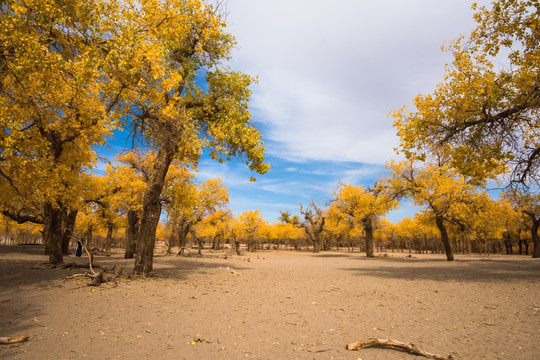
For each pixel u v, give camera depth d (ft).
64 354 13.48
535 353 14.01
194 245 262.26
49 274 39.93
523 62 35.99
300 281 41.73
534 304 24.49
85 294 27.35
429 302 26.37
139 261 40.09
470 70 39.60
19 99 25.90
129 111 29.60
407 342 15.65
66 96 35.73
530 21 34.37
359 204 120.78
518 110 35.78
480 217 82.33
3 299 25.12
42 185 35.55
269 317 20.63
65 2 20.92
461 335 16.85
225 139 40.24
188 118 37.22
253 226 199.72
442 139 42.70
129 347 14.49
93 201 74.59
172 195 73.41
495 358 13.48
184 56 43.62
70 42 23.00
